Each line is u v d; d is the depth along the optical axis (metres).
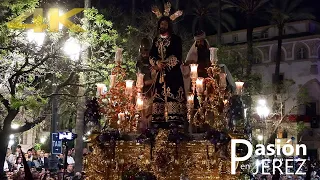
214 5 44.81
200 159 10.09
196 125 10.85
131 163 10.31
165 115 10.72
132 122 11.33
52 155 22.95
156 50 11.09
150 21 29.36
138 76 11.21
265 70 53.56
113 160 10.34
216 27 47.38
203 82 10.74
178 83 10.94
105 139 10.17
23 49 15.74
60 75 18.44
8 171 18.86
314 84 51.62
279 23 46.94
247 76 37.25
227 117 10.64
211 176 10.09
